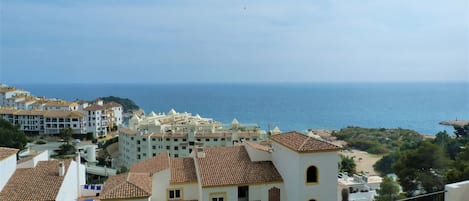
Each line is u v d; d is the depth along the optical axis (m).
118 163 127.31
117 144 143.50
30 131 157.00
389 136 175.75
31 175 40.38
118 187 37.25
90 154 124.75
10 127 115.94
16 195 36.19
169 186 41.09
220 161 43.09
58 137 155.00
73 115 157.00
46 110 165.38
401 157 70.38
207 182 39.00
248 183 39.84
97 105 171.12
